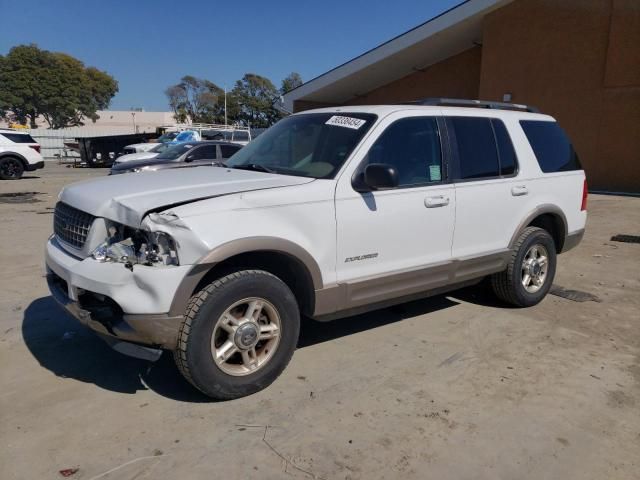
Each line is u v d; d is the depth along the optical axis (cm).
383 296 402
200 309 312
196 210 311
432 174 427
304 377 376
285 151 431
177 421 316
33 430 305
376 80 2316
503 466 282
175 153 1441
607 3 1498
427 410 335
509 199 484
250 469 275
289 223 344
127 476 267
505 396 355
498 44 1748
